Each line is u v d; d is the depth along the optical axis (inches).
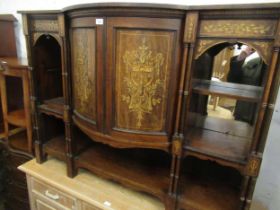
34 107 54.4
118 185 50.9
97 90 38.7
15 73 55.7
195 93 39.7
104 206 44.9
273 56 27.4
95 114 40.4
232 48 39.9
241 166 33.5
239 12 28.3
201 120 45.8
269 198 46.7
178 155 37.4
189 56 32.5
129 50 34.6
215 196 41.8
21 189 67.8
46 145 57.9
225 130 42.4
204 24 31.2
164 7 30.8
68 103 47.1
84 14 36.8
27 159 62.9
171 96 35.6
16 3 69.5
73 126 49.6
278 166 44.0
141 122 37.7
